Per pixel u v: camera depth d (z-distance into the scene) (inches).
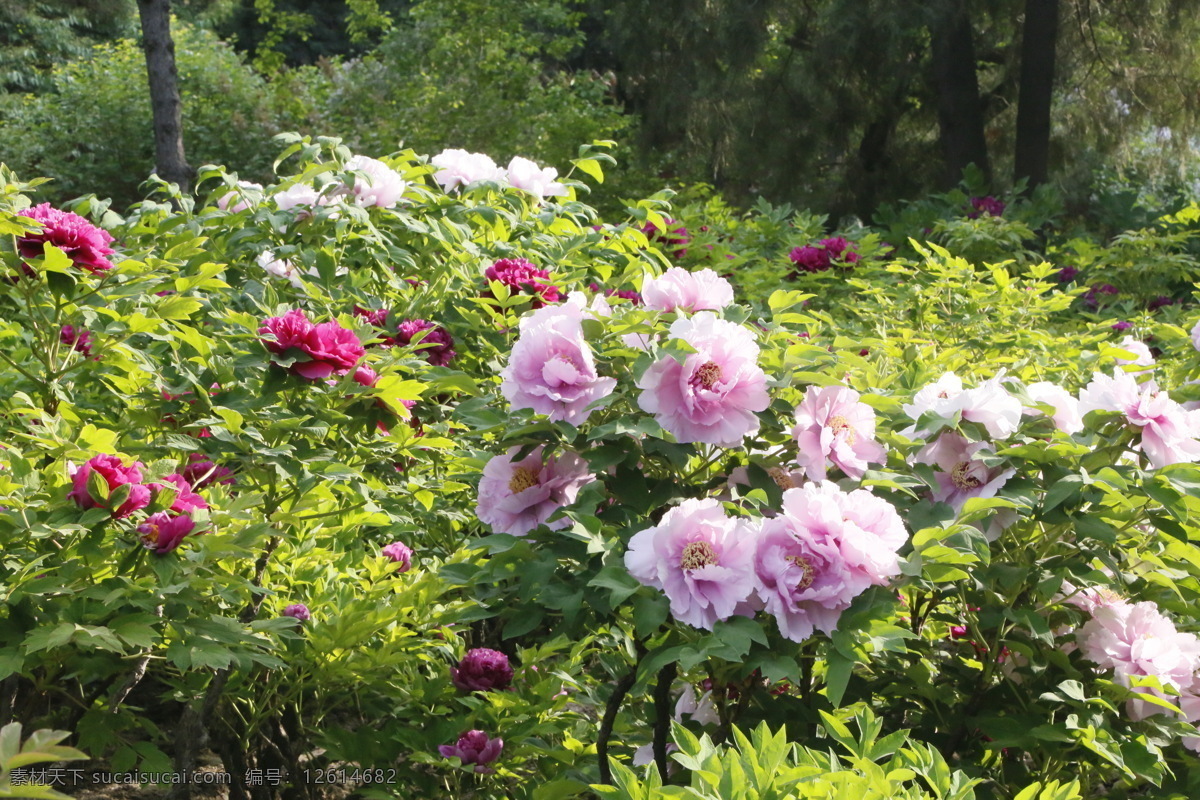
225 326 109.8
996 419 81.8
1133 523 86.0
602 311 89.7
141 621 74.3
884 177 485.1
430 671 113.0
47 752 39.8
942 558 72.0
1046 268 192.2
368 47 1005.8
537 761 107.5
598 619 83.4
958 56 440.8
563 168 536.4
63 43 836.0
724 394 76.0
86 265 91.8
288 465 87.2
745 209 522.6
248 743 102.4
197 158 549.3
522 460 84.7
